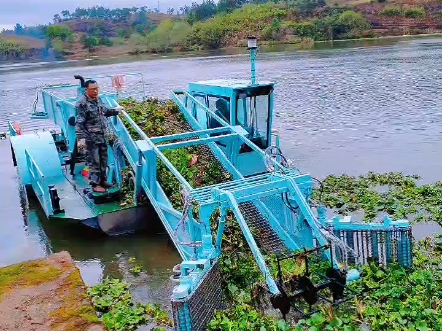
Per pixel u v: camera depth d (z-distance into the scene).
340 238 8.16
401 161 15.27
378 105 24.53
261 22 77.19
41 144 12.48
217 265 7.45
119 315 7.31
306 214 7.86
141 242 10.16
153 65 49.53
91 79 10.87
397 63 40.06
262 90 11.31
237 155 10.89
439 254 8.71
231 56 55.75
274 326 6.48
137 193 10.33
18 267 8.24
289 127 20.80
